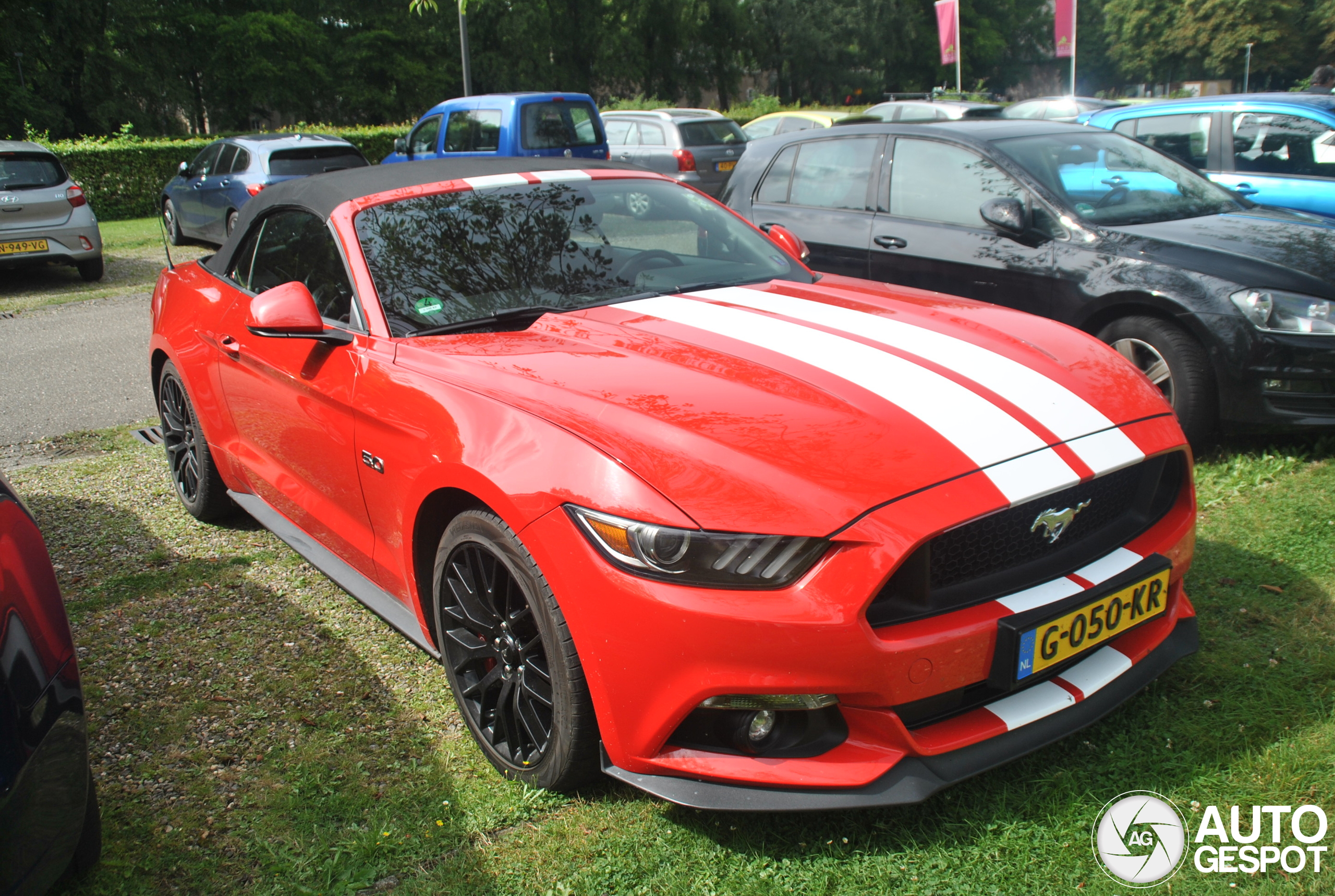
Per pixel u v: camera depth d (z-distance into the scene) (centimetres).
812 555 189
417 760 252
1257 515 365
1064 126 550
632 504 197
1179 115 733
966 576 207
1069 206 476
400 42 4597
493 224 321
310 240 330
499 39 4472
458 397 244
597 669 204
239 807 238
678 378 235
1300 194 661
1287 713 245
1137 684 228
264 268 358
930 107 1544
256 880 214
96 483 484
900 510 192
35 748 173
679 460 202
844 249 566
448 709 276
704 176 1457
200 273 414
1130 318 443
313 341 300
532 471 215
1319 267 411
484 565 237
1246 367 407
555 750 222
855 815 220
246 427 359
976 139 522
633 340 264
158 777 252
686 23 4684
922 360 247
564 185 347
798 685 190
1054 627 205
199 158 1409
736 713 198
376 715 275
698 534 191
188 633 329
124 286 1120
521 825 224
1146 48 6262
